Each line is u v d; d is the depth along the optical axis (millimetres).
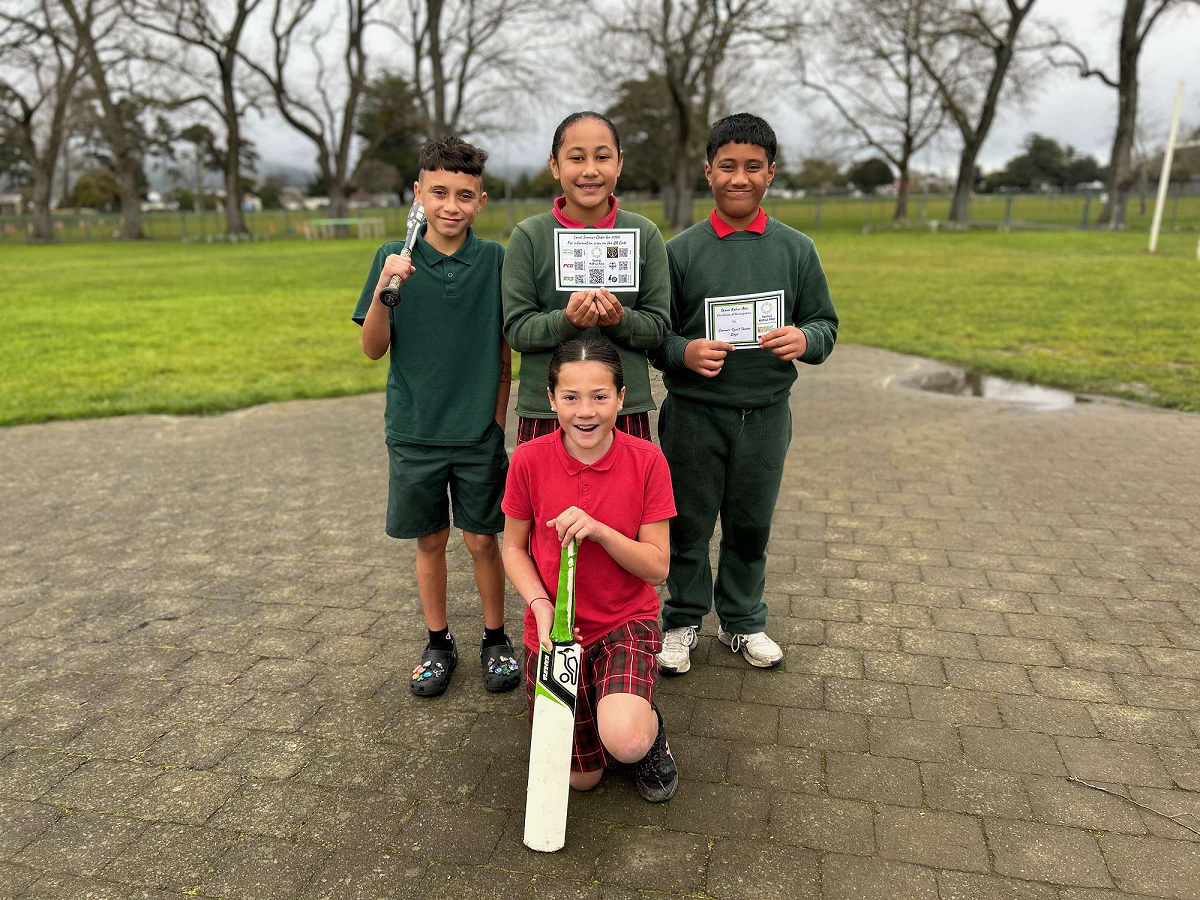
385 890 1994
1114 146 29031
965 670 2887
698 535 2854
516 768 2438
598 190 2359
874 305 12227
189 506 4668
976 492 4598
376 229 39188
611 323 2260
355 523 4375
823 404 6641
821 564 3748
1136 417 6062
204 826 2227
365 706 2770
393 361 2646
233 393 7168
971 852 2072
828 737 2543
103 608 3486
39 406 6867
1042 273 15711
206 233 44688
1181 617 3213
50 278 19312
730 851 2094
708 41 30219
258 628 3303
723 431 2713
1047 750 2457
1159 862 2025
